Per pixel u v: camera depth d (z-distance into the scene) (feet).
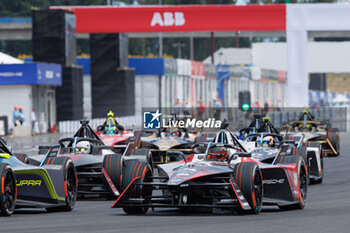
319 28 392.27
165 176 124.57
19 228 100.78
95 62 535.19
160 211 124.26
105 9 420.36
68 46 475.31
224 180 121.90
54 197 123.34
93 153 159.74
